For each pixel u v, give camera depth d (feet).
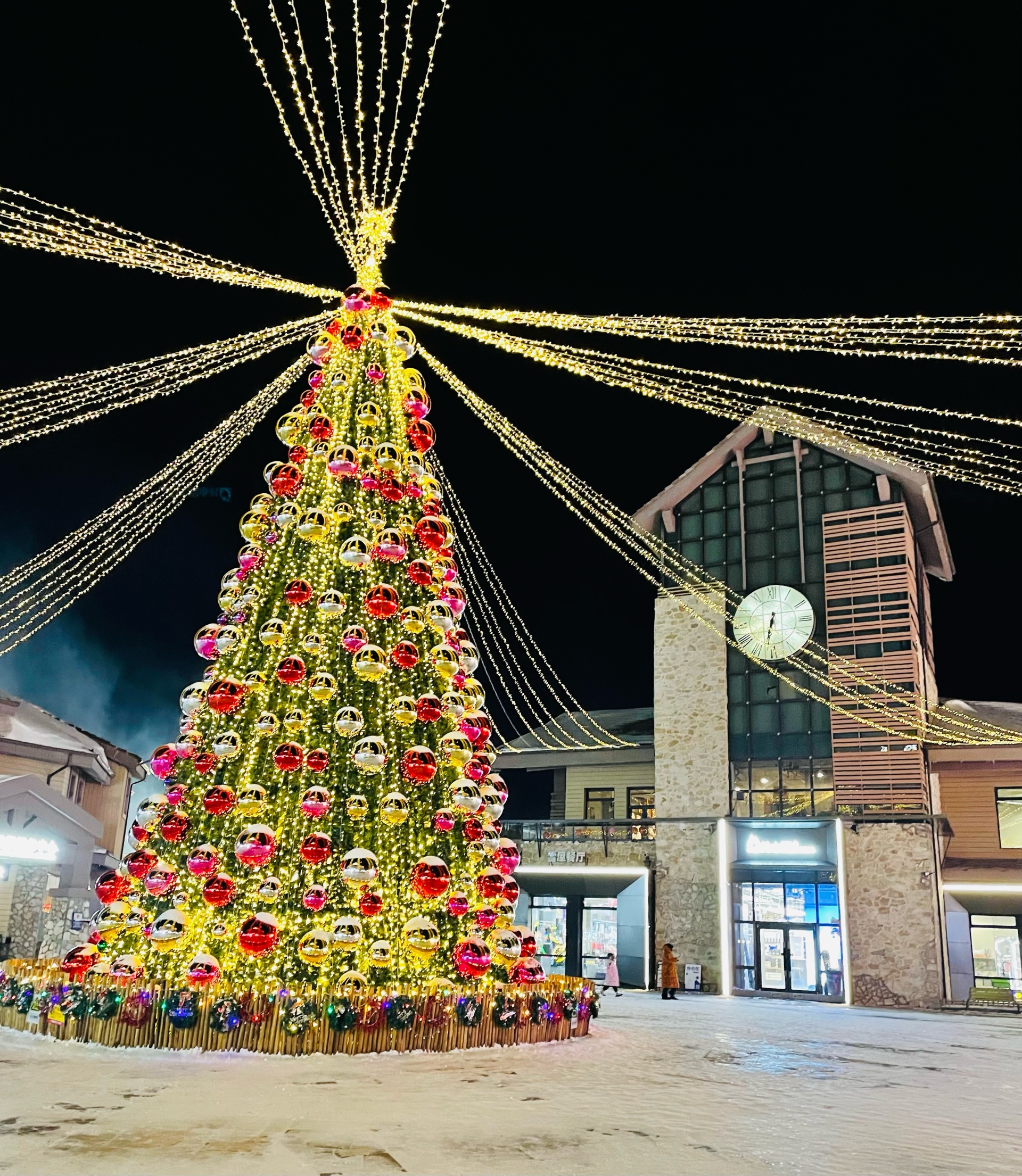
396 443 37.73
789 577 83.46
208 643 34.60
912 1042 41.63
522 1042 32.42
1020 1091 28.40
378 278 38.86
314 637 33.63
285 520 35.73
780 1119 21.57
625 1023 44.21
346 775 32.50
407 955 31.53
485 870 34.27
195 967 28.32
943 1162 18.07
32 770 74.54
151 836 32.60
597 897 81.56
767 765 80.02
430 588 36.78
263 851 29.50
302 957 28.99
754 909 76.89
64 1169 15.10
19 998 30.45
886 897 71.87
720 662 83.56
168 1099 20.62
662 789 82.23
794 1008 62.39
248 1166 15.56
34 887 65.31
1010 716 89.76
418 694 34.81
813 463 85.35
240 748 32.68
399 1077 24.71
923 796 74.49
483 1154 17.08
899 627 78.02
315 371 40.57
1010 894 77.46
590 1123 20.08
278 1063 26.02
